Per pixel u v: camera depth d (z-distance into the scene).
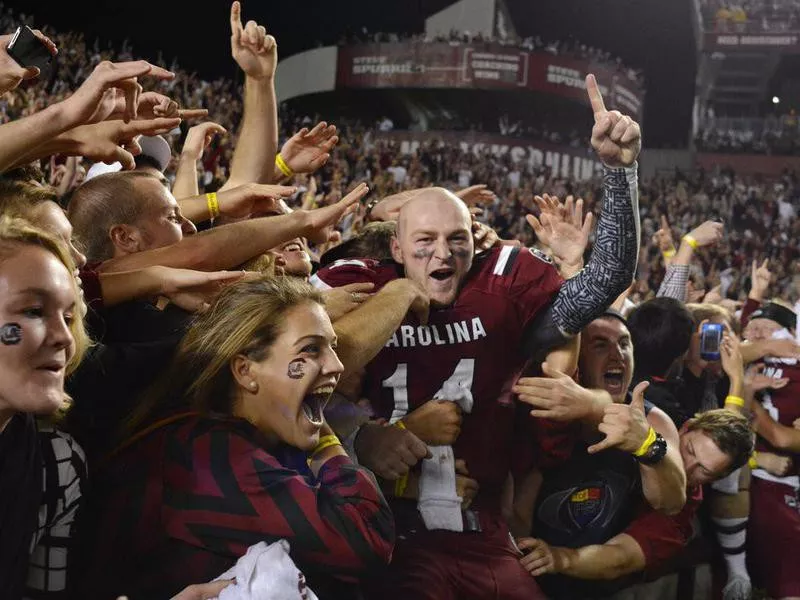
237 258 1.90
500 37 22.34
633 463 2.60
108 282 1.72
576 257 2.68
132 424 1.67
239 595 1.39
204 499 1.56
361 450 2.11
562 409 2.33
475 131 19.86
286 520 1.56
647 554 2.60
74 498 1.52
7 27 13.38
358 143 16.77
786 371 3.56
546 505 2.54
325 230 2.10
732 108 28.92
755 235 18.59
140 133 1.75
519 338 2.31
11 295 1.26
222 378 1.68
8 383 1.26
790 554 3.43
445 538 2.20
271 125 2.46
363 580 1.96
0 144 1.43
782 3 24.50
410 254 2.21
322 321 1.70
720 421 2.81
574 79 21.22
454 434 2.22
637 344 3.02
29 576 1.51
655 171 22.50
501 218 15.48
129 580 1.59
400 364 2.22
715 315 3.48
